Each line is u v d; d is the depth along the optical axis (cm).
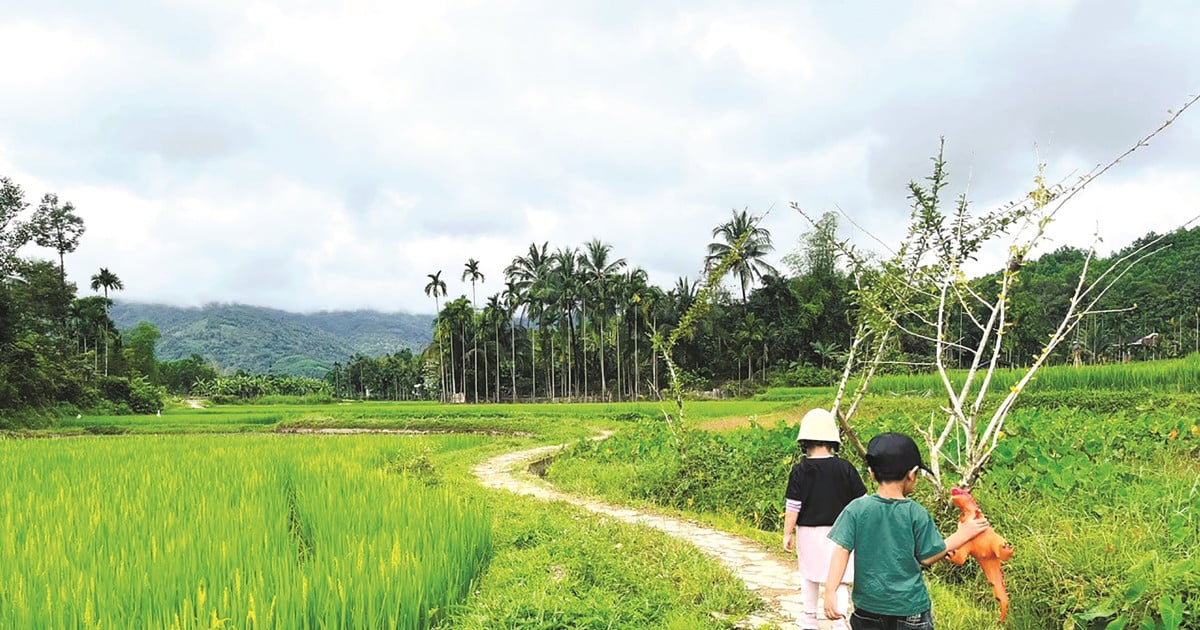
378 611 602
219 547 732
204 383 15625
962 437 1173
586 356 9006
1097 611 557
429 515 902
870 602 388
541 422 4347
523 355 9712
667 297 8212
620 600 652
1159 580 539
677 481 1435
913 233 966
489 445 2883
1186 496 754
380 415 5494
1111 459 1175
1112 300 7350
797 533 590
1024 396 2348
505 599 645
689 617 610
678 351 8200
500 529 993
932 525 390
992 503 817
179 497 1090
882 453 398
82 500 1084
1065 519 743
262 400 12862
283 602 577
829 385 7244
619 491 1509
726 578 747
